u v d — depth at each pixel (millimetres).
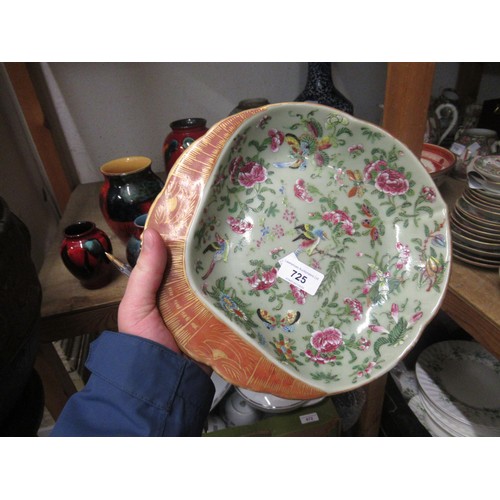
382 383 883
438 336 1001
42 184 1041
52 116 1011
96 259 620
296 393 430
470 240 577
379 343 512
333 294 542
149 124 1080
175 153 809
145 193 671
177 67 1021
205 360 415
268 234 532
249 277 520
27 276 441
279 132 512
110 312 640
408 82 556
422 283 518
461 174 865
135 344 425
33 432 496
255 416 888
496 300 525
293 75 1099
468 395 805
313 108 491
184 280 431
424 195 526
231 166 490
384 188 544
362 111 1213
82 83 986
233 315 468
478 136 850
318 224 548
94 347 441
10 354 393
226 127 452
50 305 629
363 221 556
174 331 426
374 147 523
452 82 1201
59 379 737
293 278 534
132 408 404
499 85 1105
